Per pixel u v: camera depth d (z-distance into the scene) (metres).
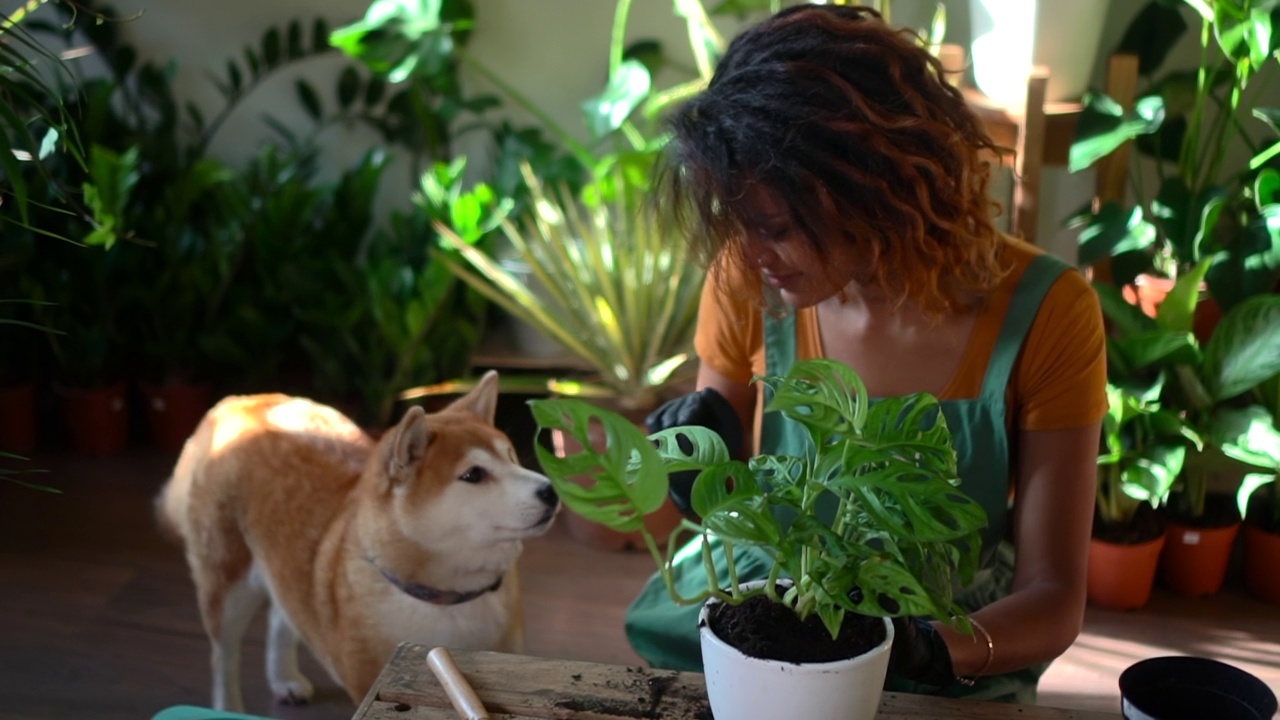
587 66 3.09
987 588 1.34
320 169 3.29
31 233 2.77
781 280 1.11
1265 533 2.37
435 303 2.73
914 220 1.04
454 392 2.92
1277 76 2.55
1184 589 2.43
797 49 1.04
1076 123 2.33
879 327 1.30
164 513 2.14
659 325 2.58
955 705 1.01
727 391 1.45
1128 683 0.90
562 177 2.93
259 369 3.03
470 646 1.73
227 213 2.92
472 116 3.19
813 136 1.00
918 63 1.07
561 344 2.70
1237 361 2.22
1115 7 2.59
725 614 0.88
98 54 3.19
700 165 1.04
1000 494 1.27
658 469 0.76
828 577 0.80
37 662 2.21
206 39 3.20
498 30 3.09
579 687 1.02
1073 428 1.24
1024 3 2.26
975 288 1.18
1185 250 2.41
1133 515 2.38
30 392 3.00
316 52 3.14
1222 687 0.90
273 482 1.86
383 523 1.65
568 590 2.49
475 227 2.78
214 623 1.96
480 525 1.66
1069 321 1.24
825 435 0.85
